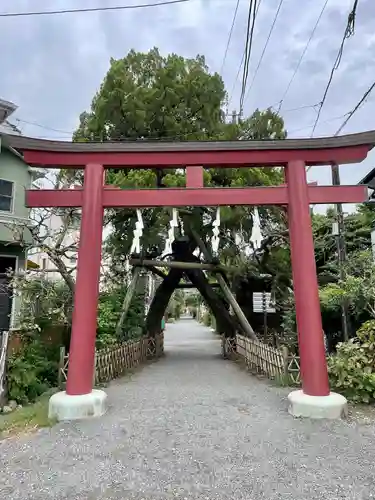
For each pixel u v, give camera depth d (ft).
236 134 38.14
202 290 45.14
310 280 19.33
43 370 28.04
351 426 16.42
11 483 11.55
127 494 10.75
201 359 40.81
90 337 19.40
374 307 29.25
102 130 37.88
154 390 24.66
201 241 39.52
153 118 37.93
